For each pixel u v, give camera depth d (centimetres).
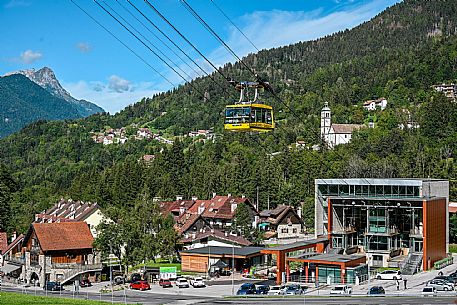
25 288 9462
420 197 10225
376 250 10481
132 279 9481
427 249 9931
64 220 13312
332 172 19275
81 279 9912
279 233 15300
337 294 7638
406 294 7469
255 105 6359
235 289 8412
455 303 6581
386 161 19362
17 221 15638
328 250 10656
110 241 9856
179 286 8706
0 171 17875
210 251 10375
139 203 11156
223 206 14875
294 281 9112
